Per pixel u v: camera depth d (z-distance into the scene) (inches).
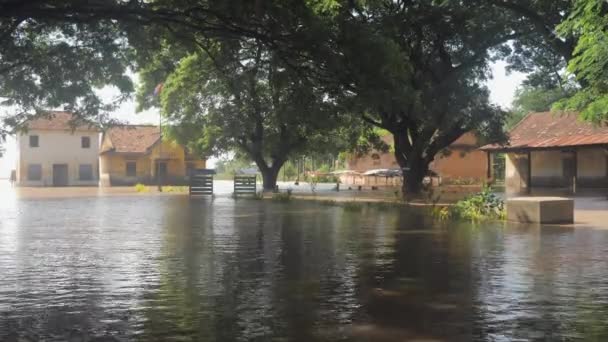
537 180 1812.3
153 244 485.7
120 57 725.3
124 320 243.0
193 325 235.1
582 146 1429.6
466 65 1186.6
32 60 709.9
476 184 2181.3
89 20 511.8
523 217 664.4
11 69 734.5
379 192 1585.9
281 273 348.5
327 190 1752.0
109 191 1800.0
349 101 566.3
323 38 524.7
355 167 2743.6
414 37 1136.2
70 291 299.4
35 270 360.5
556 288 303.6
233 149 1700.3
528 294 289.9
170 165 2610.7
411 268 363.9
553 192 1449.3
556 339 216.2
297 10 517.0
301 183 2578.7
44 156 2559.1
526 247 458.0
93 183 2642.7
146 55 672.4
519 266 369.7
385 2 1100.5
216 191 1708.9
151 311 257.8
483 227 617.9
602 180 1583.4
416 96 957.2
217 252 437.7
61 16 503.5
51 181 2571.4
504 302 273.1
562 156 1721.2
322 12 613.0
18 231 592.7
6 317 247.8
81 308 263.6
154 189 1904.5
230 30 535.8
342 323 238.2
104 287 309.3
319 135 1541.6
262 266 373.4
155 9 525.7
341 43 533.6
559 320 241.8
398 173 2102.6
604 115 647.1
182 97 1531.7
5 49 662.5
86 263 387.2
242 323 238.2
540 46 1236.5
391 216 773.9
